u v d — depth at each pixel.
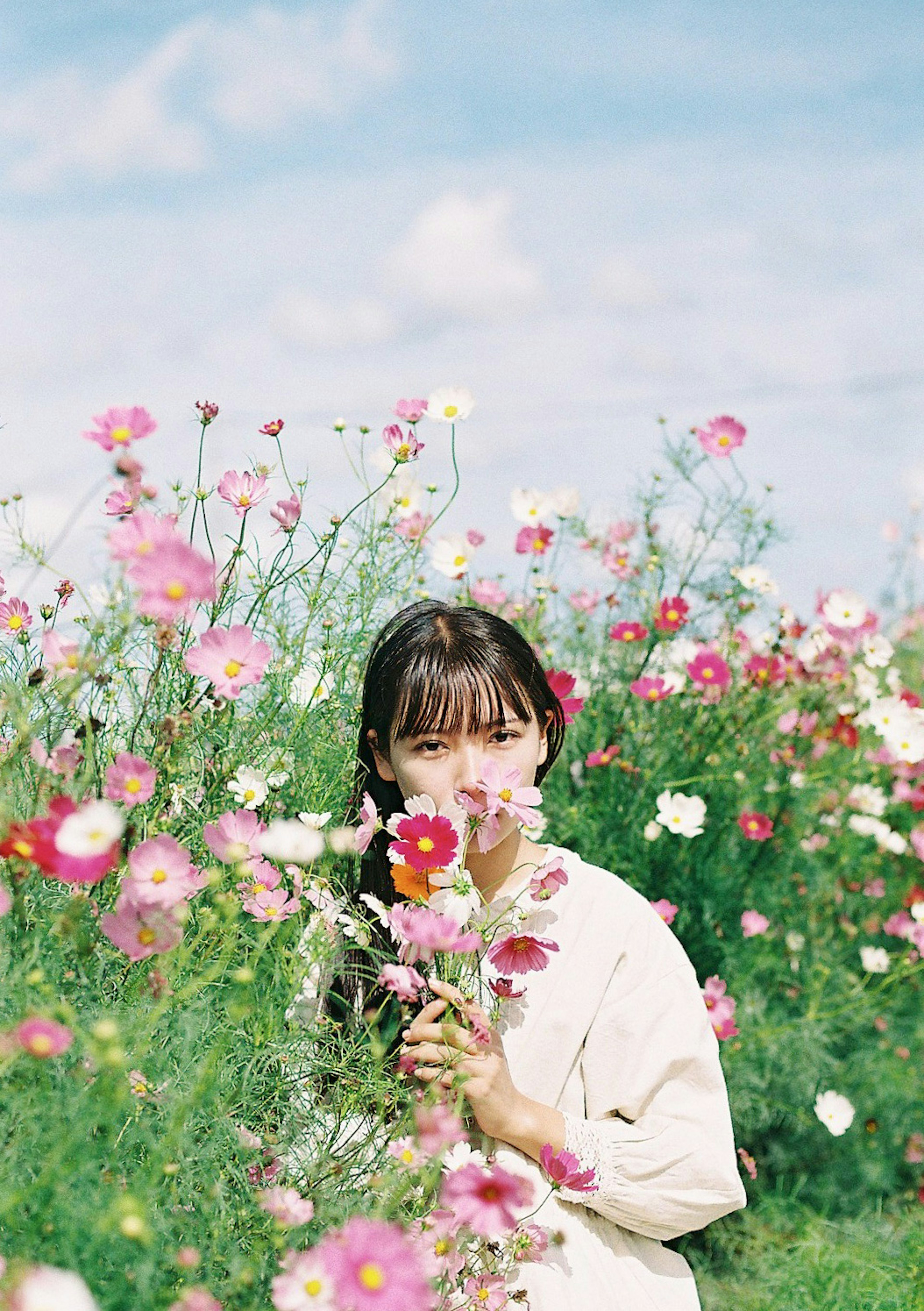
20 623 1.61
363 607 2.07
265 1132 1.40
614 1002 1.64
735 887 3.15
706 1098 1.62
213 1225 1.22
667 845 3.00
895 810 3.75
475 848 1.65
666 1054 1.61
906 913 3.50
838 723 3.28
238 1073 1.41
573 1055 1.61
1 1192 1.11
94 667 1.33
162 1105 1.26
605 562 3.23
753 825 3.02
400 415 1.98
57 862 1.13
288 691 1.89
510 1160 1.52
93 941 1.33
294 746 1.89
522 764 1.69
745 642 3.22
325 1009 1.62
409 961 1.41
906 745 3.25
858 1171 3.02
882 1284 2.50
